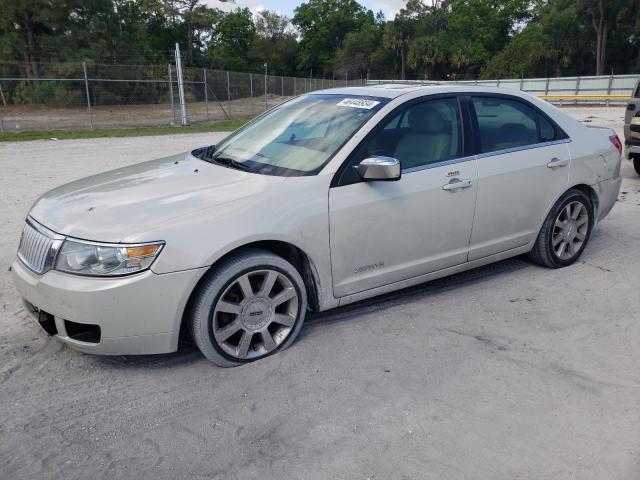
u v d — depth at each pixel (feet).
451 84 14.73
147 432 9.37
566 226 16.46
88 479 8.32
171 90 79.05
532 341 12.37
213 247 10.48
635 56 199.41
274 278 11.43
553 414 9.80
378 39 284.00
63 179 31.81
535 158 15.17
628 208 23.97
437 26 256.52
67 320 10.34
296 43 315.78
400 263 13.23
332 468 8.51
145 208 10.87
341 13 301.84
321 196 11.78
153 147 49.39
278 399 10.27
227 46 288.71
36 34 149.07
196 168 13.19
